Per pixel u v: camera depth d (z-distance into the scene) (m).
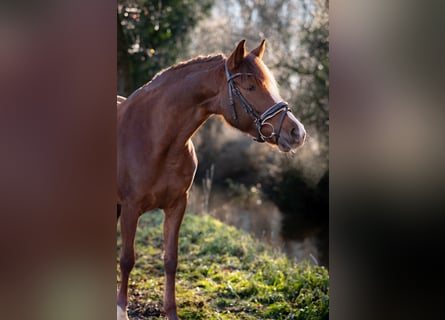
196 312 4.83
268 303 5.10
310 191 9.86
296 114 10.05
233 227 8.12
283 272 5.86
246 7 11.28
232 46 11.41
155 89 4.12
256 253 6.71
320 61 9.96
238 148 12.07
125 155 4.12
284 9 10.80
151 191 4.14
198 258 6.58
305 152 9.98
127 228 4.18
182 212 4.34
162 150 4.06
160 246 7.04
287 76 10.38
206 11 10.93
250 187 11.53
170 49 10.61
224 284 5.57
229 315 4.82
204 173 11.83
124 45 9.75
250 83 3.76
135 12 9.43
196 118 4.02
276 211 10.33
